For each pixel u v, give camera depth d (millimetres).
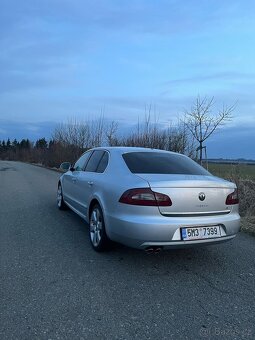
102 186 5297
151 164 5270
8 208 9211
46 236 6367
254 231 6789
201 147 13633
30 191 13086
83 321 3393
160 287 4234
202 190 4664
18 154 98562
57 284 4230
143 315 3547
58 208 9086
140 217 4457
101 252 5418
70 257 5211
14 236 6332
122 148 5879
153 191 4473
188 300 3912
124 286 4230
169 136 17578
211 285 4336
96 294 3990
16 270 4645
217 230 4711
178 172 5137
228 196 4914
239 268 4953
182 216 4543
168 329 3299
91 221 5672
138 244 4477
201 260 5246
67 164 8305
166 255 5406
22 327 3256
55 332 3188
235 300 3941
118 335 3170
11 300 3787
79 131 32656
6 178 20234
